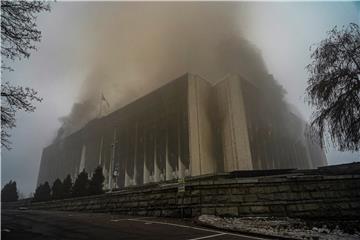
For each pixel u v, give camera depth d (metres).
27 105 10.13
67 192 41.34
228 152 76.31
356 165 20.31
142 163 80.56
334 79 14.23
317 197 16.75
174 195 19.03
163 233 11.45
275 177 17.66
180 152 71.62
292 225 13.61
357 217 16.08
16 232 11.88
